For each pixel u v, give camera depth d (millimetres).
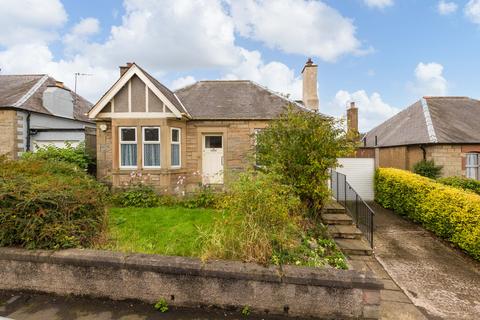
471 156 11773
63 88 14875
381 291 4332
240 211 4312
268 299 3580
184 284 3715
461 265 5309
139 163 10047
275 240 4098
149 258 3824
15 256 3988
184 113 10109
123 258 3822
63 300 3857
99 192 5309
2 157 5473
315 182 6500
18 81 15867
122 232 5398
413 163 12570
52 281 3961
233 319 3506
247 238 3965
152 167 10164
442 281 4668
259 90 12648
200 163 11094
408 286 4492
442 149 11500
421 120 13352
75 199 4551
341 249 5738
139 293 3807
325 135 6520
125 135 10320
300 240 4918
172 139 10555
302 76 13781
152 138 10266
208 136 11453
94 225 4629
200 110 11312
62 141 13195
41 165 6020
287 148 6492
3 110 12383
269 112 11109
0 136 12414
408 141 12648
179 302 3734
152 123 10000
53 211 4277
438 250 6062
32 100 13797
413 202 8094
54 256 3908
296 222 5297
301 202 6227
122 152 10250
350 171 11664
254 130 10898
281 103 11648
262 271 3568
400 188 8945
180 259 3809
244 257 3842
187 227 5902
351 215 7691
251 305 3611
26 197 4191
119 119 10062
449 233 6402
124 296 3830
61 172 6602
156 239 5070
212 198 8242
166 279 3750
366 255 5738
